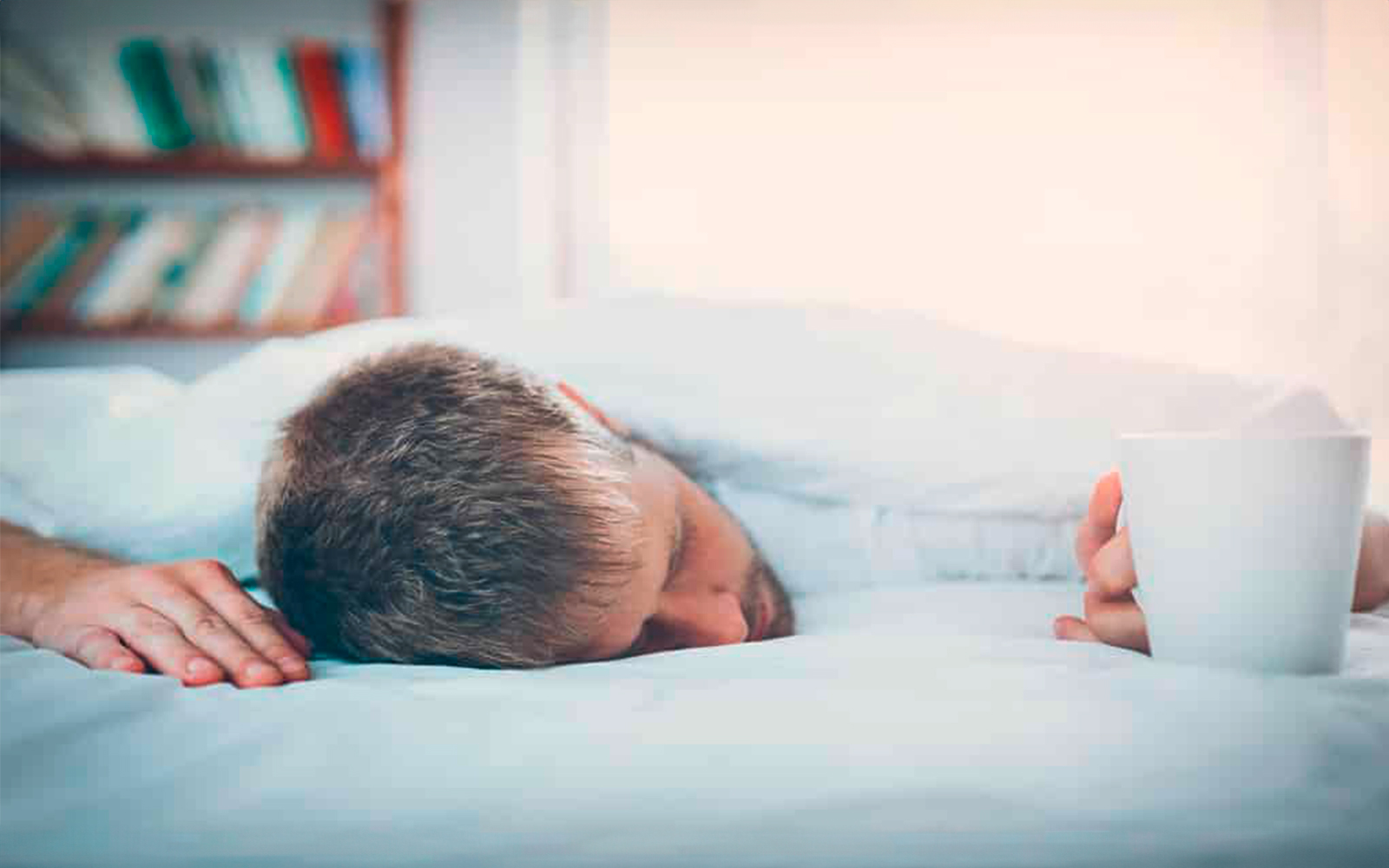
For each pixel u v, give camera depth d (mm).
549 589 514
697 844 273
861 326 935
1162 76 2109
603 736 362
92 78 2172
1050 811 291
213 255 2201
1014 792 303
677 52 2273
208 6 2369
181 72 2176
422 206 2340
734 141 2262
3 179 2334
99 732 375
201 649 487
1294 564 421
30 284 2158
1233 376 903
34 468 809
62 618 535
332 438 554
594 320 937
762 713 384
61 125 2186
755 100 2254
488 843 276
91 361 2352
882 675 452
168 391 1057
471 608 512
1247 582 427
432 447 526
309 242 2225
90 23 2354
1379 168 1906
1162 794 301
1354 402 1789
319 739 366
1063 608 754
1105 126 2145
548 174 2324
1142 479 454
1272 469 419
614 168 2293
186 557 819
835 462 887
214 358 2381
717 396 895
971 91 2195
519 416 539
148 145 2207
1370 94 1926
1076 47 2152
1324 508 418
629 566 540
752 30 2250
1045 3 2162
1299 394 857
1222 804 295
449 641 524
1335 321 1927
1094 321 2154
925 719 369
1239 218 2053
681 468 902
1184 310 2094
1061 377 897
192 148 2221
